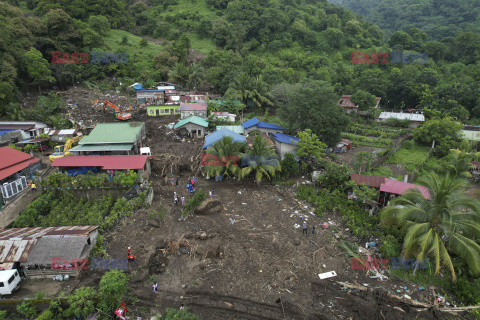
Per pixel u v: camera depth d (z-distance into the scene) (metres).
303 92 47.28
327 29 116.56
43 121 50.75
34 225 27.34
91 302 18.98
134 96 70.50
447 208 21.64
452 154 45.59
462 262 24.55
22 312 19.14
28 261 21.59
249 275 22.88
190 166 40.81
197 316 18.52
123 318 18.98
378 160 45.62
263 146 37.66
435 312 20.34
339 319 19.48
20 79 58.69
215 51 93.88
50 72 62.41
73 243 22.62
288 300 20.55
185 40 91.88
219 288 21.61
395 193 31.11
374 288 22.14
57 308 19.33
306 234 27.86
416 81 80.81
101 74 76.19
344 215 30.52
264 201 33.75
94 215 28.36
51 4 86.31
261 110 68.94
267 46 107.06
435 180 22.09
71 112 56.50
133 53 88.88
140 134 44.84
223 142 37.25
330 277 23.00
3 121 45.84
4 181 33.34
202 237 26.56
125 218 29.20
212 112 59.53
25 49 62.50
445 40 112.50
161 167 40.56
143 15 115.31
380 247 25.77
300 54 102.81
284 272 23.22
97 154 40.00
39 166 38.69
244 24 108.62
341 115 45.69
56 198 32.56
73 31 74.81
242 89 69.00
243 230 28.16
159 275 22.77
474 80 83.69
